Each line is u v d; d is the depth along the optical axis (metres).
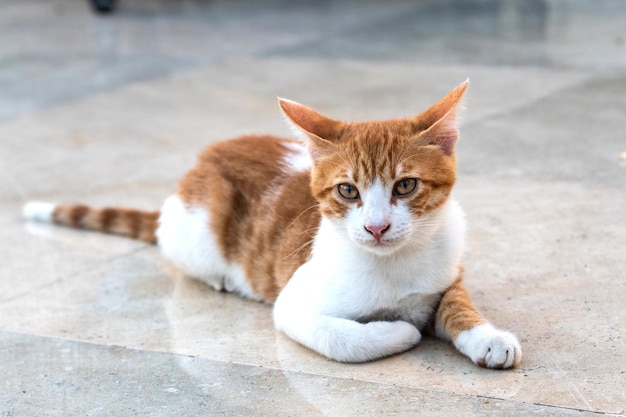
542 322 1.04
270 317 1.09
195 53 2.24
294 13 2.78
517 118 1.52
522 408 0.94
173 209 1.16
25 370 1.03
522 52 2.04
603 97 1.61
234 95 1.82
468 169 1.36
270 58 2.14
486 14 2.58
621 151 1.38
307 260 1.06
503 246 1.17
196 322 1.09
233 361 1.02
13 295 1.15
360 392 0.97
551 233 1.19
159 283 1.17
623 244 1.16
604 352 0.99
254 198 1.13
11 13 3.01
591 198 1.26
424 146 1.00
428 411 0.94
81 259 1.23
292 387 0.98
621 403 0.94
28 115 1.77
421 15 2.63
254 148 1.16
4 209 1.36
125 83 1.98
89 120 1.71
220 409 0.96
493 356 0.98
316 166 1.02
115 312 1.11
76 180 1.43
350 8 2.82
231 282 1.14
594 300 1.07
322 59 2.10
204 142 1.53
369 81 1.85
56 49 2.37
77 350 1.05
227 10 2.88
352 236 1.00
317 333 1.01
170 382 1.00
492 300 1.08
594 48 2.03
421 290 1.02
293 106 1.04
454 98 1.00
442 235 1.02
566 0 2.74
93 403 0.98
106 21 2.76
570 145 1.41
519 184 1.30
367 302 1.02
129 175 1.44
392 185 0.99
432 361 1.00
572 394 0.95
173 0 3.10
